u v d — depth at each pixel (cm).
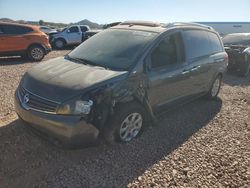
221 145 459
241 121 570
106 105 387
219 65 653
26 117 391
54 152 400
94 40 519
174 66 492
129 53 446
